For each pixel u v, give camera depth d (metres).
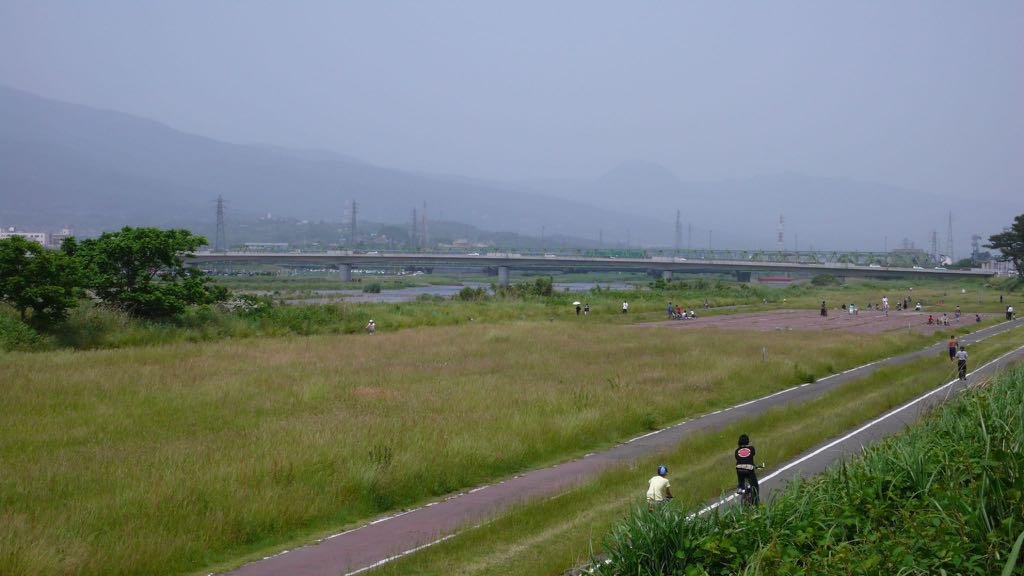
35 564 13.81
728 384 38.53
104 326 51.59
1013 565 8.88
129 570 14.52
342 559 15.64
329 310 68.94
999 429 15.98
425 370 40.72
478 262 199.88
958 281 199.25
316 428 25.73
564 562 14.36
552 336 59.44
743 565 11.81
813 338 60.53
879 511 12.84
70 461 21.16
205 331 56.12
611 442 27.78
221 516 16.95
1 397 30.09
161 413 28.28
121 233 58.66
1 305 50.84
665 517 12.79
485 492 21.06
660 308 105.19
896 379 41.78
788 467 22.11
